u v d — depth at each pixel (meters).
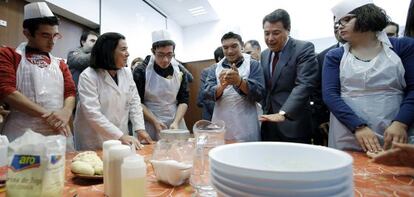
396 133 0.90
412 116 0.93
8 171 0.52
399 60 1.03
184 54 6.20
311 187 0.33
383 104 1.04
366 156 0.94
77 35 3.23
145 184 0.54
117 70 1.53
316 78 1.50
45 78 1.33
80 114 1.50
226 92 1.60
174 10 5.30
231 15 5.84
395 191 0.58
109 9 3.63
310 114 1.59
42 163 0.51
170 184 0.66
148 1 4.76
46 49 1.35
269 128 1.59
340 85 1.15
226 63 1.72
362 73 1.06
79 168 0.70
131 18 4.21
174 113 2.00
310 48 1.52
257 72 1.60
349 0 1.11
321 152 0.47
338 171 0.35
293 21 5.21
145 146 1.23
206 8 5.25
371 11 1.05
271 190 0.34
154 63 1.95
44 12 1.29
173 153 0.73
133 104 1.62
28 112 1.21
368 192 0.58
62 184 0.54
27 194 0.50
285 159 0.50
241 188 0.36
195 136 0.87
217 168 0.40
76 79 2.09
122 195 0.52
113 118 1.50
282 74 1.55
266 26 1.51
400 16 4.24
